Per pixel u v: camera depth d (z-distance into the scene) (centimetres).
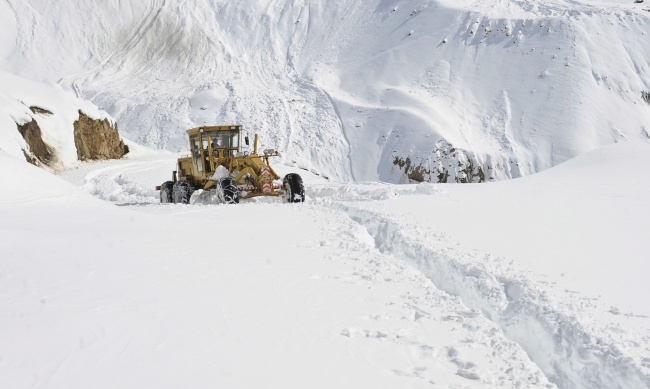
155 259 675
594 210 1116
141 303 516
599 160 2036
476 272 674
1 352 400
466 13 9106
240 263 684
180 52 9656
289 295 570
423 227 955
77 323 458
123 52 9662
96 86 8769
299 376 392
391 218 1027
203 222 992
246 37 10119
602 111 7256
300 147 7006
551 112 7288
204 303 529
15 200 984
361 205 1228
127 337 438
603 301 557
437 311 543
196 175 1655
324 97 8106
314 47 9725
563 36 8250
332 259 723
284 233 894
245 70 9312
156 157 4519
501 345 468
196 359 408
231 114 7675
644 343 459
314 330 481
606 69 7775
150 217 1020
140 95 8456
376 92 8081
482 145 6912
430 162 6506
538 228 935
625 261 705
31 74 9019
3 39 9581
